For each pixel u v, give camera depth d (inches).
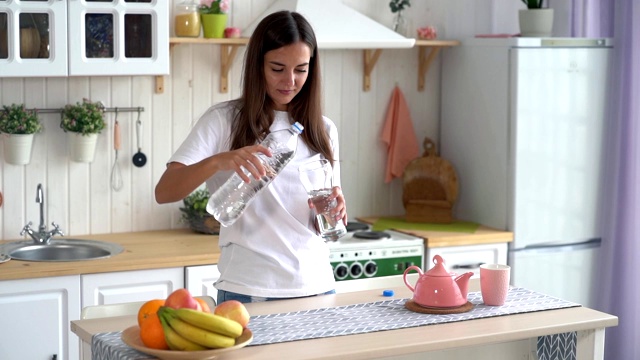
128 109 162.1
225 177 104.3
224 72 168.1
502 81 170.1
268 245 103.9
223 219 96.2
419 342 87.5
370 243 158.9
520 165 169.0
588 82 172.6
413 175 181.9
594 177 175.6
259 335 88.8
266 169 94.2
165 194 99.0
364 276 158.4
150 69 148.8
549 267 173.6
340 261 156.4
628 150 173.0
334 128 110.7
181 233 164.2
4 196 155.7
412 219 179.5
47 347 138.1
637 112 170.2
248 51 104.0
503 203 171.8
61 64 143.1
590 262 177.6
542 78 168.9
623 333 175.6
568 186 173.5
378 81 183.2
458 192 183.2
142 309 82.4
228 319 81.7
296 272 104.2
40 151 157.2
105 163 162.2
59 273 136.7
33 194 157.6
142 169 165.0
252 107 103.7
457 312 98.3
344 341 87.7
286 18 101.9
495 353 109.0
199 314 78.8
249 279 103.4
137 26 147.8
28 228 152.2
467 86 179.8
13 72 140.7
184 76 166.1
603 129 175.0
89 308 105.7
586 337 99.0
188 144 102.8
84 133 154.8
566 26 182.2
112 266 140.0
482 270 102.1
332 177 109.1
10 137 151.2
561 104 170.9
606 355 178.5
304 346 85.9
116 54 146.4
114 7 145.0
